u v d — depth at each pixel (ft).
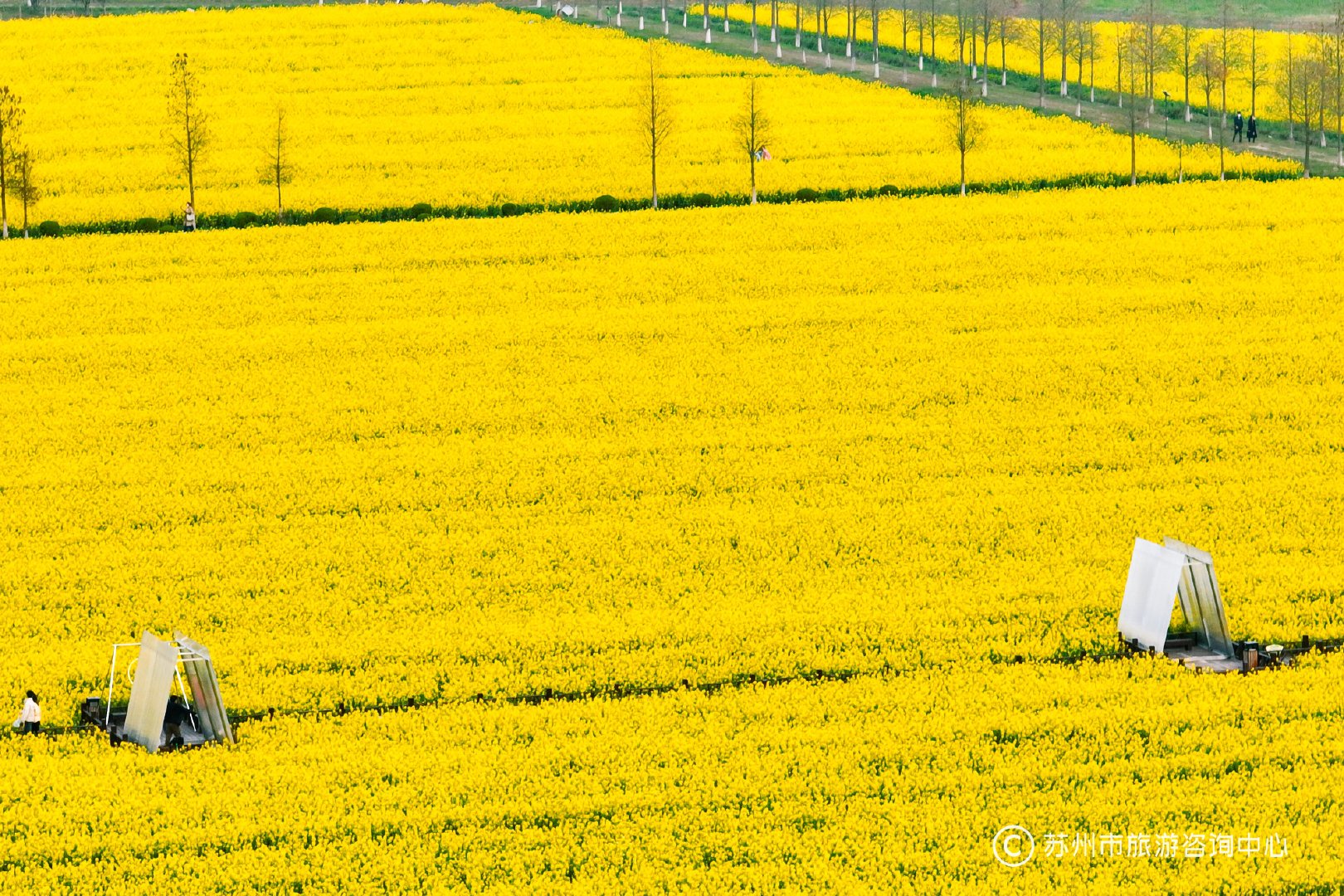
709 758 234.38
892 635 275.80
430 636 277.64
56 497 338.54
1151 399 385.91
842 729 242.58
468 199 533.96
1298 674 258.37
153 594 296.30
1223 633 268.41
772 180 551.18
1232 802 218.18
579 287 457.27
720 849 211.61
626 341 421.59
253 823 218.38
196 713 247.70
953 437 365.40
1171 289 453.58
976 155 577.43
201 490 342.23
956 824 213.87
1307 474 347.36
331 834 216.33
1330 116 640.58
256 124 614.75
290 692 258.16
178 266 474.08
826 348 416.05
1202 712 244.63
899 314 436.76
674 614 285.23
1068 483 343.26
